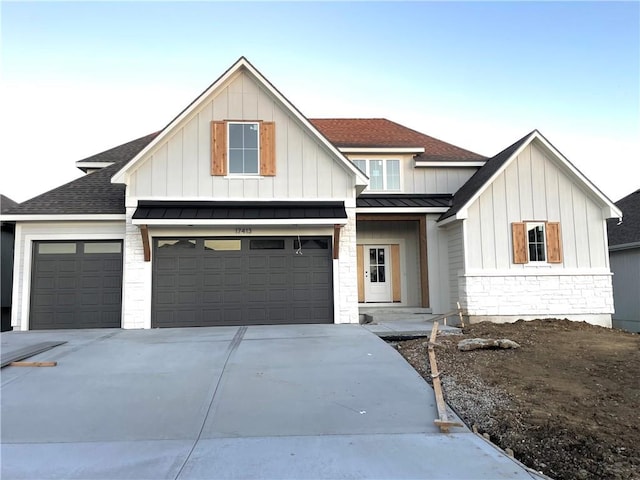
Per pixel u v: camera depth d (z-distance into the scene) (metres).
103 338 9.60
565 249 12.89
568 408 5.39
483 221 12.82
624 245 15.70
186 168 11.84
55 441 4.75
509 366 7.14
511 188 12.98
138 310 11.48
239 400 5.85
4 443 4.69
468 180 15.59
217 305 11.90
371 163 15.66
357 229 15.69
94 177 14.03
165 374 6.85
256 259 12.12
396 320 13.41
